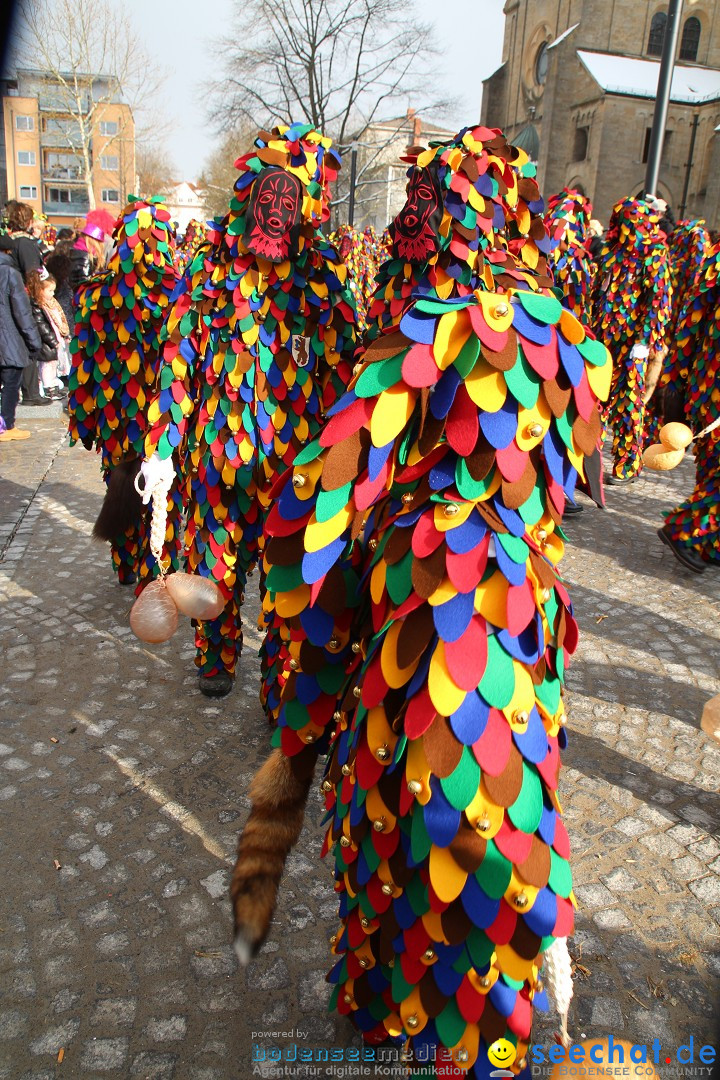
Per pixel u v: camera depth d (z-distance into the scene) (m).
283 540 1.52
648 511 6.38
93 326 3.95
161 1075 1.87
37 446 7.88
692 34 36.59
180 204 70.38
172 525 3.54
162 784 2.91
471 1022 1.38
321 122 34.25
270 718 3.10
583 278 5.92
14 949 2.20
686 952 2.25
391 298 2.92
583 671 3.81
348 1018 2.01
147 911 2.34
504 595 1.35
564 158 35.94
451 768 1.29
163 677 3.66
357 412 1.39
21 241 9.12
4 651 3.87
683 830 2.73
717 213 32.09
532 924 1.35
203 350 2.85
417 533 1.36
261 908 1.44
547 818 1.40
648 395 6.76
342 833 1.53
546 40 39.34
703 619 4.42
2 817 2.72
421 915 1.39
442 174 2.33
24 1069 1.88
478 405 1.33
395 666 1.37
